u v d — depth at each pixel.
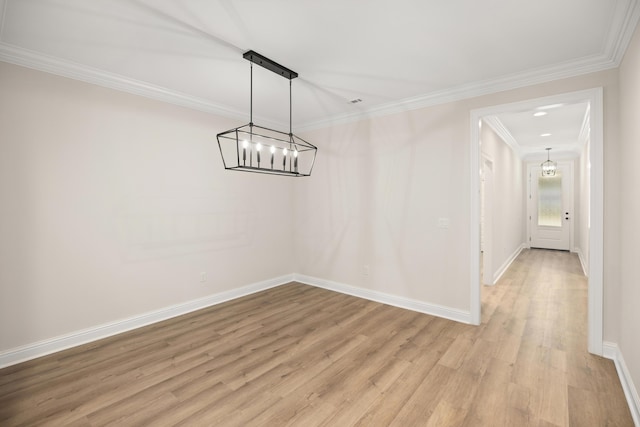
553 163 8.01
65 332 2.80
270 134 4.72
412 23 2.14
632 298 2.06
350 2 1.92
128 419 1.88
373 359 2.59
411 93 3.52
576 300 4.11
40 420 1.87
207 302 3.90
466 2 1.91
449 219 3.48
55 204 2.74
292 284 4.92
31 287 2.62
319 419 1.88
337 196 4.51
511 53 2.56
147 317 3.33
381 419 1.88
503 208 5.71
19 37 2.33
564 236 7.98
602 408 1.96
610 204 2.54
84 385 2.23
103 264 3.03
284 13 2.04
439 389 2.17
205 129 3.86
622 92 2.37
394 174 3.91
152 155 3.37
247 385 2.23
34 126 2.62
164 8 1.99
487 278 4.80
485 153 4.41
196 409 1.97
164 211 3.48
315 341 2.93
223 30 2.24
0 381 2.28
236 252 4.25
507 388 2.18
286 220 4.98
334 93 3.52
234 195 4.21
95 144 2.97
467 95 3.30
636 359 1.94
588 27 2.17
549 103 2.85
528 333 3.08
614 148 2.54
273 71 2.88
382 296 4.05
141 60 2.72
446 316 3.51
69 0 1.90
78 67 2.79
